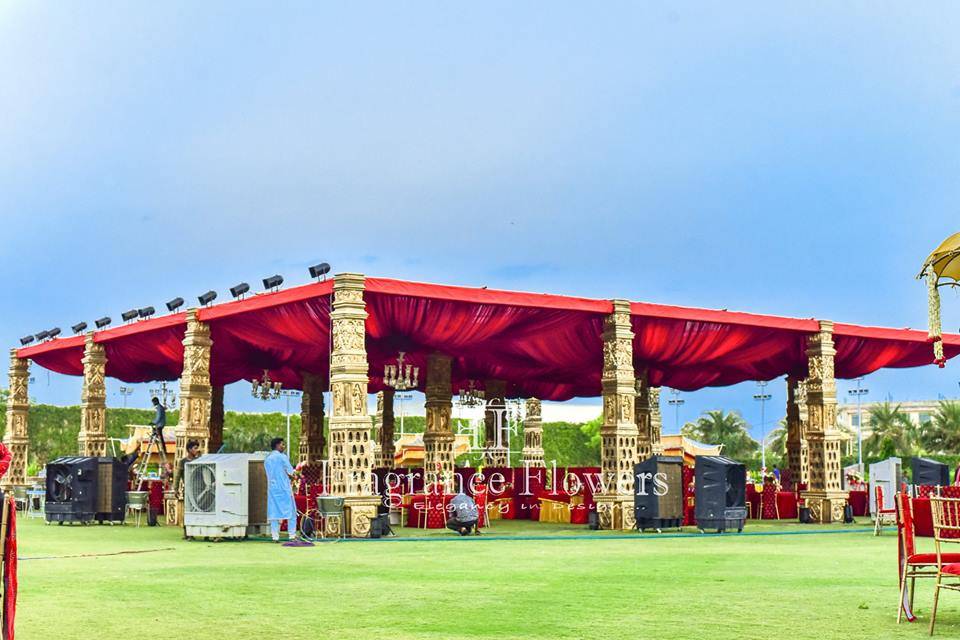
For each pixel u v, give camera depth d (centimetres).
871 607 884
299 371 3059
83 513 2189
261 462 1783
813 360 2473
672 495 2083
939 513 768
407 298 1959
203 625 782
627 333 2175
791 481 2914
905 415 7825
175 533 1925
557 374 3005
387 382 2186
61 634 740
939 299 1179
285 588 1022
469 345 2158
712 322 2314
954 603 917
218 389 3041
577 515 2473
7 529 627
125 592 982
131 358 2714
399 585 1052
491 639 720
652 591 1002
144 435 3475
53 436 4391
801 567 1263
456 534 1962
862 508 2817
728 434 9031
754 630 758
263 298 2059
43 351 2892
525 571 1205
